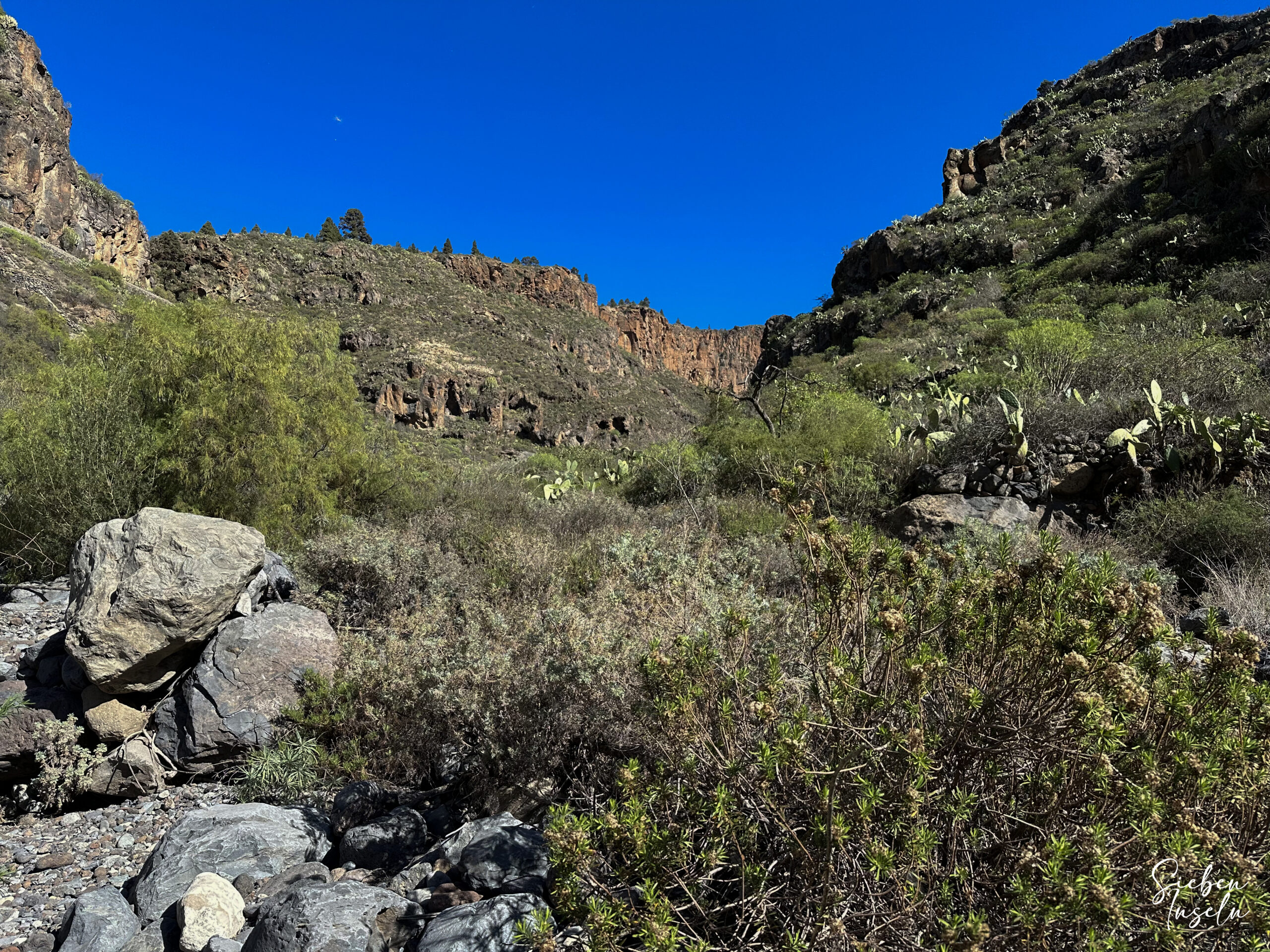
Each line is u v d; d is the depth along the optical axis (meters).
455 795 3.54
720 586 3.88
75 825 3.67
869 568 2.27
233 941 2.46
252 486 6.73
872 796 1.70
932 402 9.59
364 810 3.29
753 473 8.59
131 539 4.27
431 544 6.12
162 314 7.63
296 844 2.98
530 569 5.23
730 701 2.12
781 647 2.82
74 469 6.50
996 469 6.88
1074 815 1.78
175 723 4.04
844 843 1.73
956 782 1.86
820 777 1.87
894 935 1.68
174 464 6.54
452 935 2.10
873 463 8.05
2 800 3.91
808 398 10.62
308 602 5.27
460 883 2.58
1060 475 6.66
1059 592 1.92
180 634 4.06
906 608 2.37
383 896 2.43
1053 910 1.44
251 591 4.85
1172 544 5.61
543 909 2.15
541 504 8.62
